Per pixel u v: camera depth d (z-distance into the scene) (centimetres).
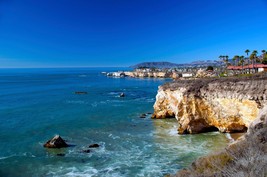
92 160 3381
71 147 3906
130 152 3659
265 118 2802
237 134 4425
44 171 3073
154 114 6041
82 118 5962
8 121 5656
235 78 4803
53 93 11250
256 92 4141
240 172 1412
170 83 5956
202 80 5303
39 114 6450
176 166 3125
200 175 1587
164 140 4222
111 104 8050
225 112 4516
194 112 4709
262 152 1669
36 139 4328
